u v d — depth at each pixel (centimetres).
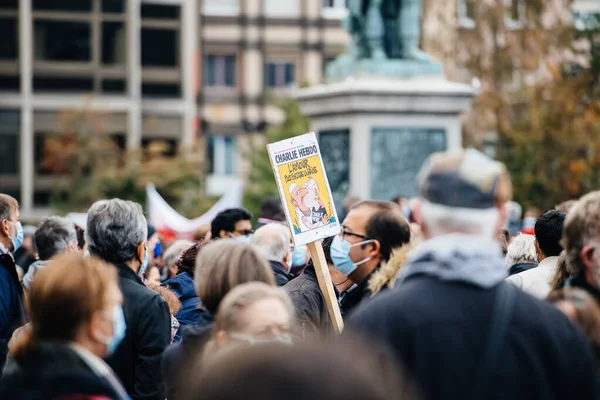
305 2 6350
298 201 816
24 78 5653
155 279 1357
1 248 965
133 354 766
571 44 3353
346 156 1945
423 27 3362
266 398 344
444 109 1933
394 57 1986
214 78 6288
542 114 3170
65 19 5709
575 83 3219
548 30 3372
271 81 6350
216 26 6272
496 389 507
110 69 5772
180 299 983
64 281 511
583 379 521
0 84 5641
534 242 1014
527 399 512
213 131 6241
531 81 3622
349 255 815
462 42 3412
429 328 511
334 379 346
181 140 5894
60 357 501
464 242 525
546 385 514
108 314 521
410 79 1955
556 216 916
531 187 3112
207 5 6281
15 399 489
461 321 513
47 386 489
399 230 812
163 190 4897
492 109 3322
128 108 5781
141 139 5841
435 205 530
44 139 5675
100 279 520
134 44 5781
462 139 3366
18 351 506
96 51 5747
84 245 1195
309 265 883
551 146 3147
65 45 5722
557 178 3119
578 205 643
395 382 399
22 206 5647
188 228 2264
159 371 763
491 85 3397
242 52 6284
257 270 633
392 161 1928
